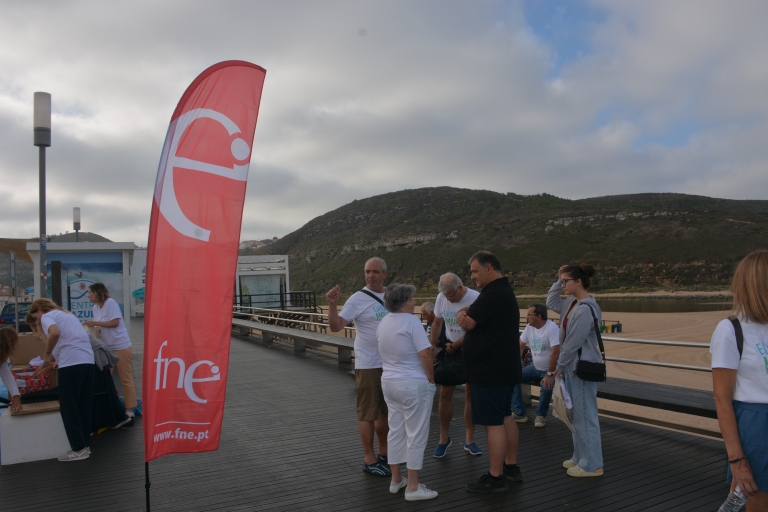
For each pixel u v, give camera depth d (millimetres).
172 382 3467
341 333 19188
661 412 9938
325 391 8047
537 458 4859
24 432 4941
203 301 3535
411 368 4020
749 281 2580
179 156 3496
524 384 6414
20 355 6797
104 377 5801
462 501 3945
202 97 3590
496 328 4043
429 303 6953
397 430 4094
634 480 4273
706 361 16953
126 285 9297
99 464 4859
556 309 5473
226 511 3818
